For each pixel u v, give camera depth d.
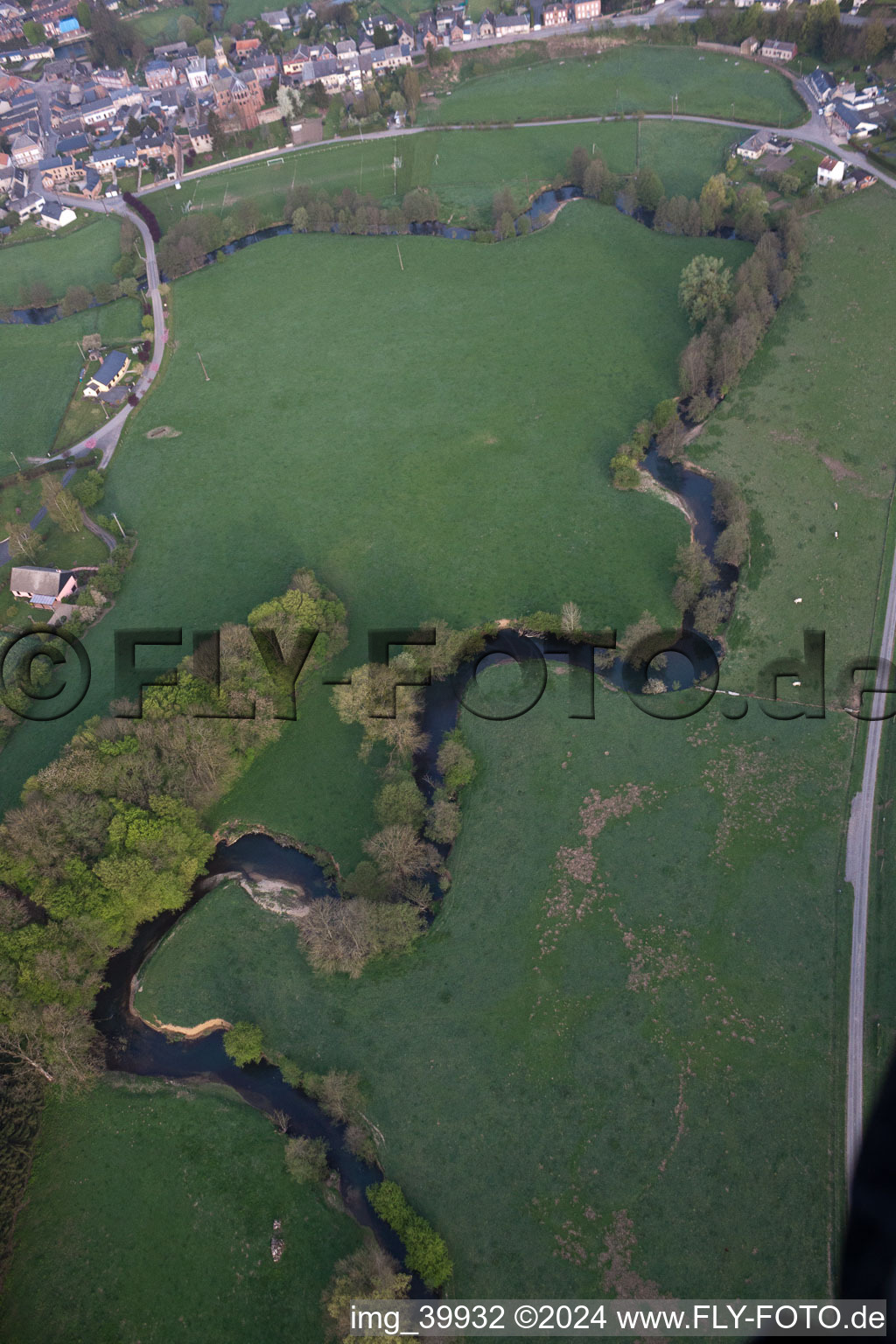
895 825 127.25
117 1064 120.31
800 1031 111.31
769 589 158.00
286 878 136.38
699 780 136.12
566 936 123.31
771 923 120.62
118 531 186.75
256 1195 107.44
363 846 134.25
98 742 141.50
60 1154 112.56
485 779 140.75
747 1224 99.31
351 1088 112.62
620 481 176.00
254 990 124.50
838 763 135.12
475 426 194.75
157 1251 104.44
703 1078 109.50
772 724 140.88
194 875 134.62
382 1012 120.25
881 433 179.00
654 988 117.31
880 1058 107.38
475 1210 104.00
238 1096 116.12
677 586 155.75
